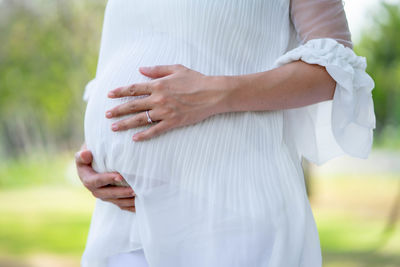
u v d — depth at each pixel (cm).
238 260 126
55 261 766
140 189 135
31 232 984
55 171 1666
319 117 154
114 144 138
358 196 1185
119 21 155
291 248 129
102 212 150
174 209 132
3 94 1196
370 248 666
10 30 1099
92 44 1069
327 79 131
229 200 129
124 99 140
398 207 796
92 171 149
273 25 140
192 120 130
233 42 136
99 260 148
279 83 129
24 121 1543
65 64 1117
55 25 1070
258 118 135
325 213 1006
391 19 1012
